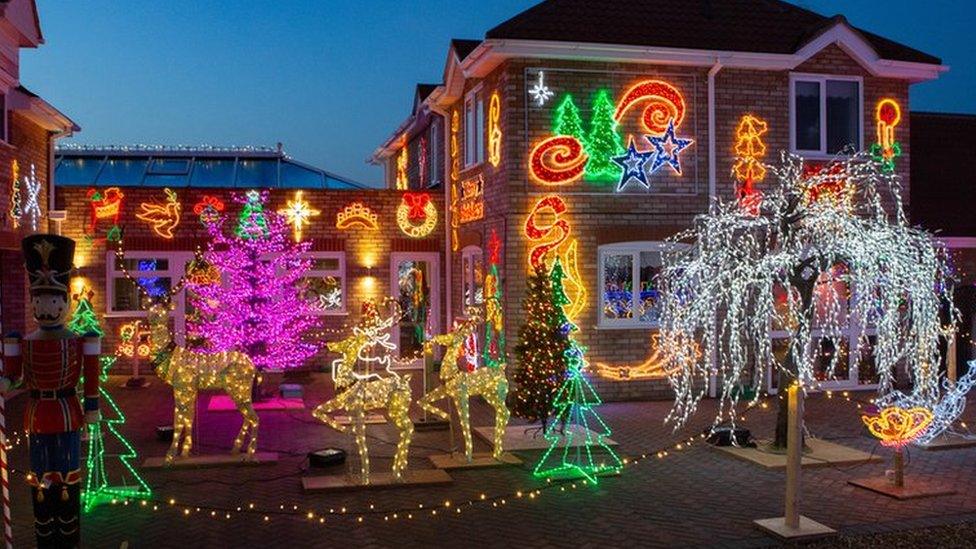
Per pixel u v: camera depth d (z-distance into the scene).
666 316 14.91
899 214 14.17
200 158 27.44
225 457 11.86
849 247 11.52
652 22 17.27
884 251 11.70
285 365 18.19
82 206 20.88
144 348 20.70
